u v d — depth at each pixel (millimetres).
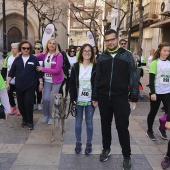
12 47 6684
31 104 5711
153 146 4863
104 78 3902
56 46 5926
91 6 37219
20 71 5695
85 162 4160
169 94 4930
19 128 5828
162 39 19188
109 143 4266
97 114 7062
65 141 5055
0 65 14352
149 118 5238
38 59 5988
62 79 6086
